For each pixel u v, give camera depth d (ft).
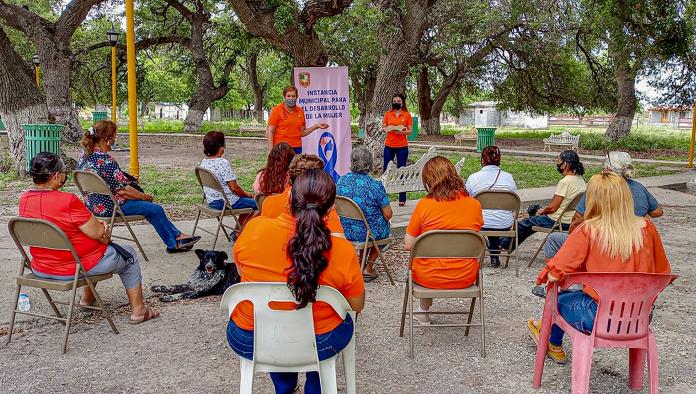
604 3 59.36
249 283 9.48
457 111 134.31
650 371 11.76
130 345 15.19
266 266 9.62
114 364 14.12
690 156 60.85
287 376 10.66
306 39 47.47
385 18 44.45
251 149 79.56
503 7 77.77
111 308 17.74
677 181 48.16
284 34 46.37
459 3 76.13
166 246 23.73
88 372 13.70
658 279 11.32
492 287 20.49
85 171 21.29
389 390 13.03
